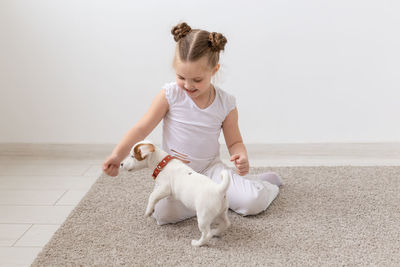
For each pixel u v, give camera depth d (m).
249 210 1.35
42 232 1.31
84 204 1.47
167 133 1.42
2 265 1.12
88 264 1.10
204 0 1.90
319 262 1.11
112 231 1.28
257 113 2.04
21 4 1.88
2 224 1.36
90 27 1.92
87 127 2.04
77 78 1.98
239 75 1.99
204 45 1.22
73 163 1.98
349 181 1.68
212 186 1.15
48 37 1.92
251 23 1.93
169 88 1.39
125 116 2.02
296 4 1.91
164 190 1.22
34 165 1.94
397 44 1.95
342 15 1.92
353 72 1.99
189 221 1.36
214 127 1.41
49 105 2.00
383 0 1.90
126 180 1.69
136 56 1.95
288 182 1.68
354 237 1.24
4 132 2.03
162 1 1.90
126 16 1.91
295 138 2.07
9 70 1.96
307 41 1.95
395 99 2.02
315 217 1.37
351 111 2.04
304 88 2.01
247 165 1.33
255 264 1.10
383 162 1.98
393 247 1.18
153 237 1.25
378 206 1.45
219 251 1.16
